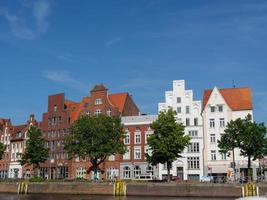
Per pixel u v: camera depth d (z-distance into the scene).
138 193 77.44
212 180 83.38
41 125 126.06
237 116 99.56
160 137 82.06
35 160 102.38
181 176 100.62
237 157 96.94
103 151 87.56
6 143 136.62
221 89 106.31
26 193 88.56
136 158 105.62
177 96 106.12
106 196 77.19
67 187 85.00
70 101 126.12
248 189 69.25
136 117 108.44
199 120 103.25
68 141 90.81
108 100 112.62
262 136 77.06
